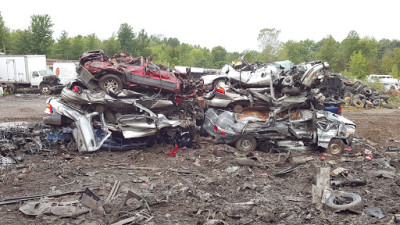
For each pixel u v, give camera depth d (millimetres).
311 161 9781
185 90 11688
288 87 12500
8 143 9125
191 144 11000
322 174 6871
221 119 10914
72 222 5254
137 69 11062
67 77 29797
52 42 48625
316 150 11398
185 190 6777
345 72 46344
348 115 20344
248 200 6547
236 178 7934
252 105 13195
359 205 5988
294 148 11094
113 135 10422
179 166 8805
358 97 25156
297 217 5797
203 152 10234
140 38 50625
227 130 10617
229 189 7168
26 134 9688
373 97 25578
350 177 8141
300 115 12031
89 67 10750
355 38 58344
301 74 12586
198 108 11586
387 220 5660
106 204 5969
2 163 8297
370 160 10148
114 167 8547
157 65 12062
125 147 10266
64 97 10070
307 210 6074
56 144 10086
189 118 11203
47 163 8594
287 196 6816
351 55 54188
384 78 40062
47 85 27125
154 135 10812
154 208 5934
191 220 5500
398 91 33750
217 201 6430
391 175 8398
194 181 7633
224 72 16859
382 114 20938
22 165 8242
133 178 7664
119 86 10891
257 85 15328
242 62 16922
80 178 7477
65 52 49062
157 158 9570
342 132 10898
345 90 25422
